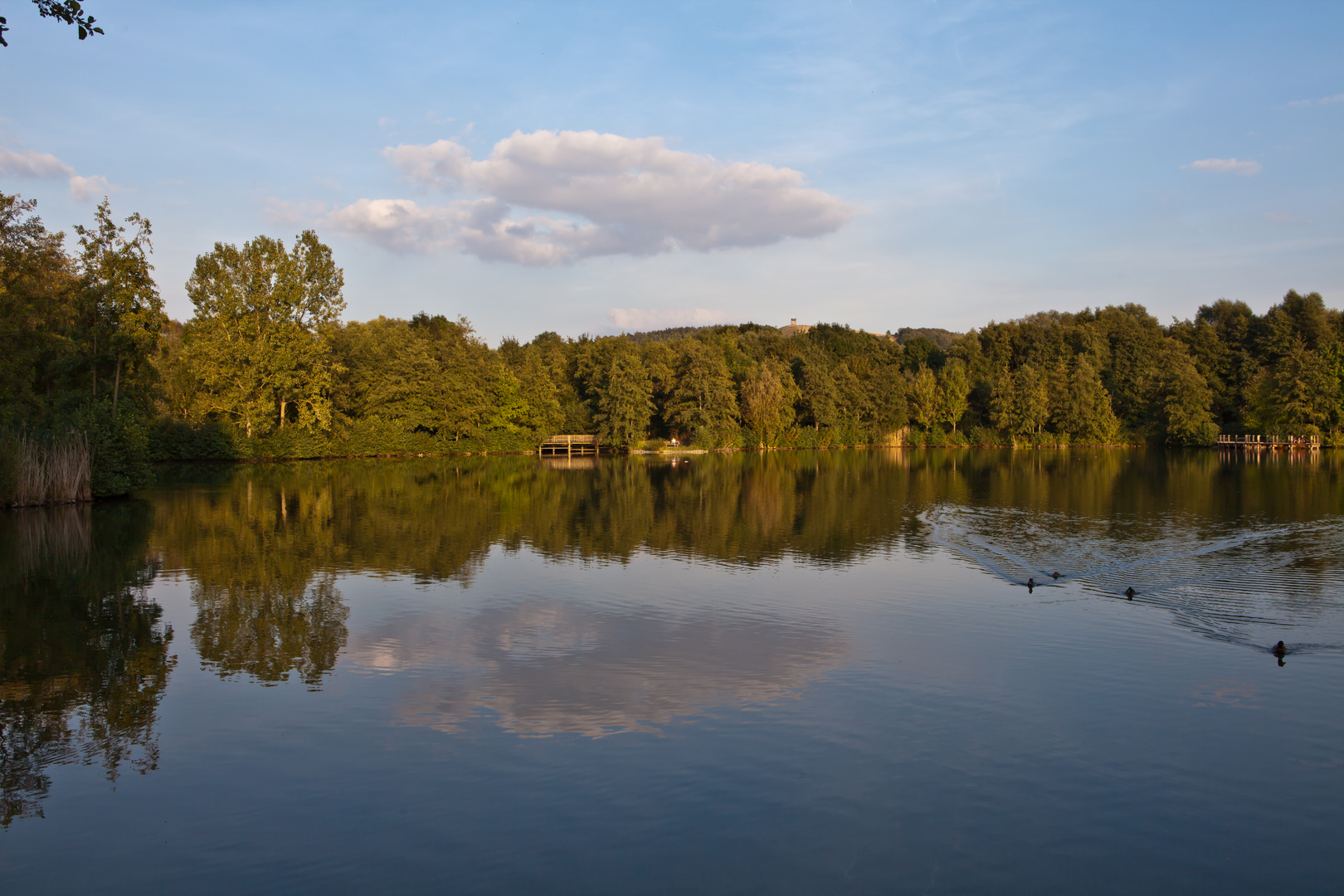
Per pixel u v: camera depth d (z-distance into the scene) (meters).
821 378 94.12
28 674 12.14
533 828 7.74
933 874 7.00
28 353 38.09
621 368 85.38
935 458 74.31
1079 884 6.86
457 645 13.52
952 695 11.13
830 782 8.62
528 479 49.59
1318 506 31.98
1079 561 20.72
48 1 9.45
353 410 76.56
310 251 64.25
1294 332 93.25
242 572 19.52
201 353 59.69
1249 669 12.17
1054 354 105.00
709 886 6.82
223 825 7.87
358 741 9.73
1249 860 7.21
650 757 9.27
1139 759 9.16
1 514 30.00
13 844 7.57
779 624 14.80
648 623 14.89
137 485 36.06
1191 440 87.75
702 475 53.69
